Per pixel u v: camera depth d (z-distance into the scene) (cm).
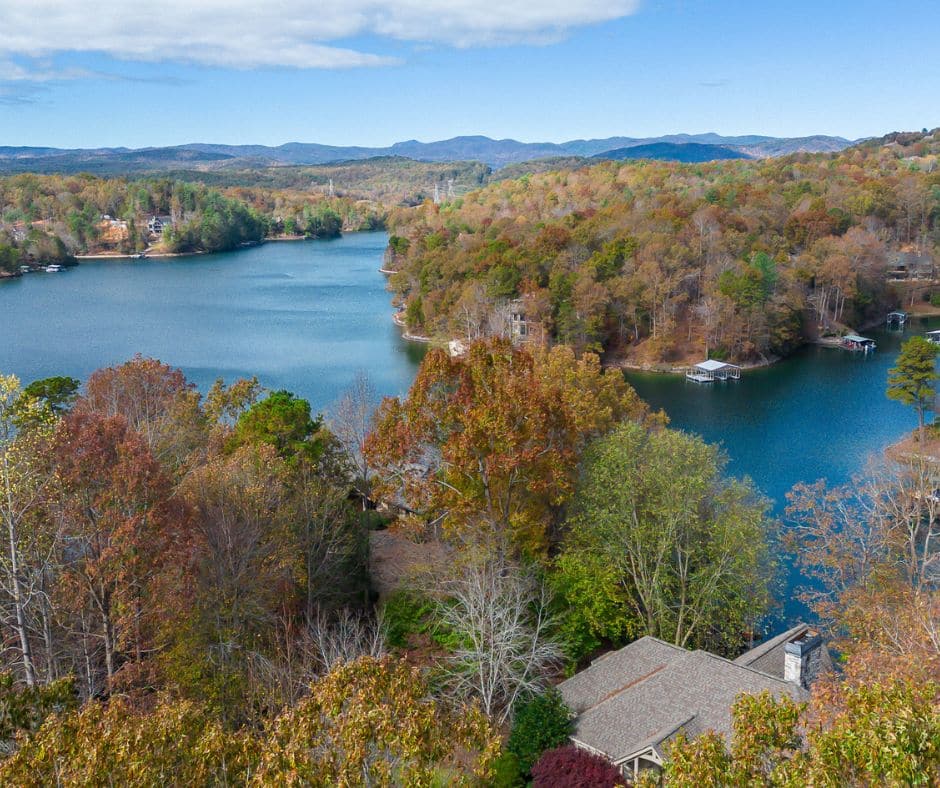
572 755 2933
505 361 4681
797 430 9800
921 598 3319
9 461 3250
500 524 4319
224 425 6162
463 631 3662
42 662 3369
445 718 1903
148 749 1661
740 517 4372
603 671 3550
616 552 4334
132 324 16525
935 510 5375
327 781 1625
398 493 5653
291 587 4000
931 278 18075
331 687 1791
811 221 17825
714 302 13550
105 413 5506
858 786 1491
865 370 13075
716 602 4372
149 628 3466
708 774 1583
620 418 6159
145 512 3316
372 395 9275
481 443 4169
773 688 3192
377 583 4816
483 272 15675
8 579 3231
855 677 2408
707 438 9519
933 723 1505
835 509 6619
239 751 1745
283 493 4178
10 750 1853
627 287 14012
